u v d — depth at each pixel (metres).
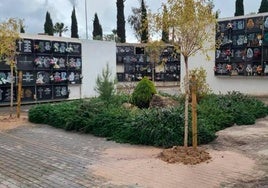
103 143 8.67
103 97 12.33
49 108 11.90
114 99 12.33
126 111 10.24
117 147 8.19
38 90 17.91
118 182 5.72
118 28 37.53
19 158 7.39
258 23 17.25
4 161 7.18
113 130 9.27
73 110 10.93
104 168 6.50
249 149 7.71
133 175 6.05
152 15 7.07
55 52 18.50
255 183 5.57
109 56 21.67
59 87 18.84
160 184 5.59
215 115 10.26
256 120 11.44
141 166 6.54
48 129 10.79
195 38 6.93
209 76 19.58
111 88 12.55
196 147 7.18
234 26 18.11
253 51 17.55
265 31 17.06
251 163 6.63
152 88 12.52
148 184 5.60
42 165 6.82
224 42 18.45
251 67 17.67
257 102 12.71
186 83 7.52
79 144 8.61
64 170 6.45
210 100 12.20
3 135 9.94
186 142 7.19
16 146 8.52
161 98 11.80
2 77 16.39
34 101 17.73
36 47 17.59
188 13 6.70
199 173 6.09
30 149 8.18
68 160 7.13
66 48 19.05
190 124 8.24
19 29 13.99
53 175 6.18
